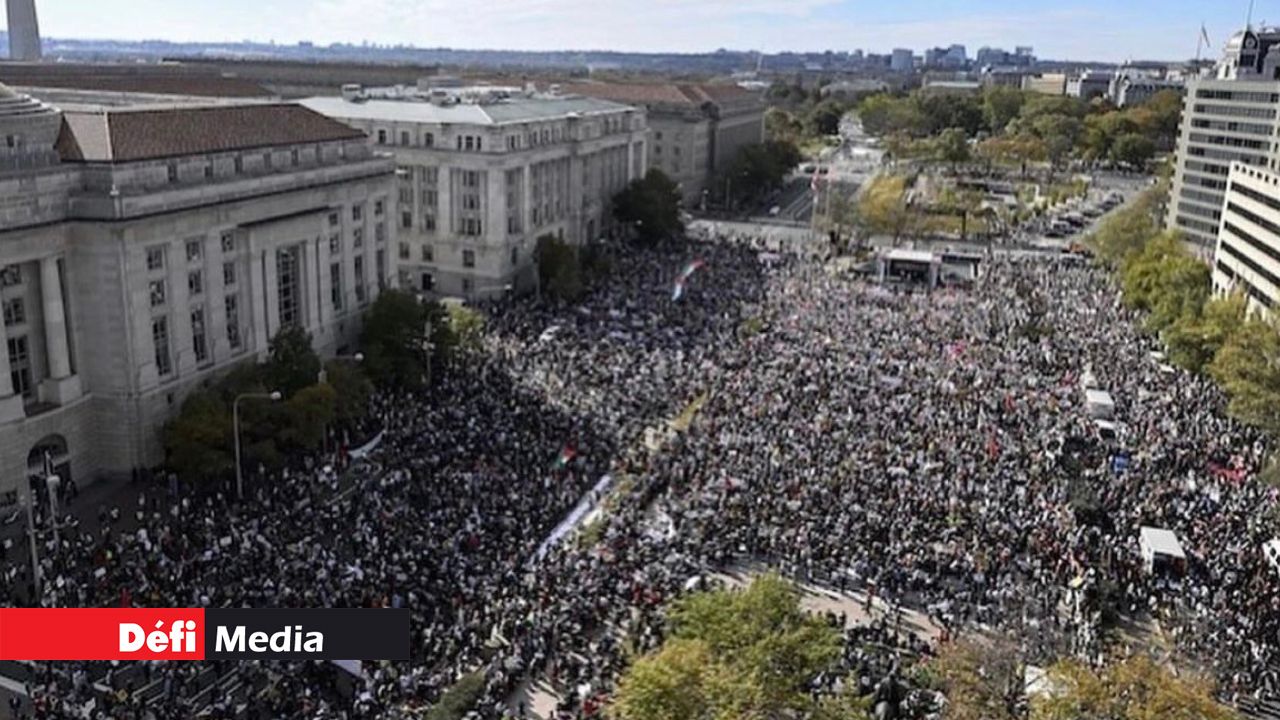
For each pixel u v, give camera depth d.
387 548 70.50
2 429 81.12
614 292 152.75
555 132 174.50
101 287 87.31
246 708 55.38
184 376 94.56
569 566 70.12
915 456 89.25
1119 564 72.38
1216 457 93.81
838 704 52.69
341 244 116.56
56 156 86.56
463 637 61.47
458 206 158.12
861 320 139.50
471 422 95.94
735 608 54.91
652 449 92.25
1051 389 111.44
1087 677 51.84
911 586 70.81
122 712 53.69
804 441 91.94
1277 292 139.88
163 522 76.81
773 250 195.00
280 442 86.94
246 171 102.38
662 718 49.22
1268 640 65.44
